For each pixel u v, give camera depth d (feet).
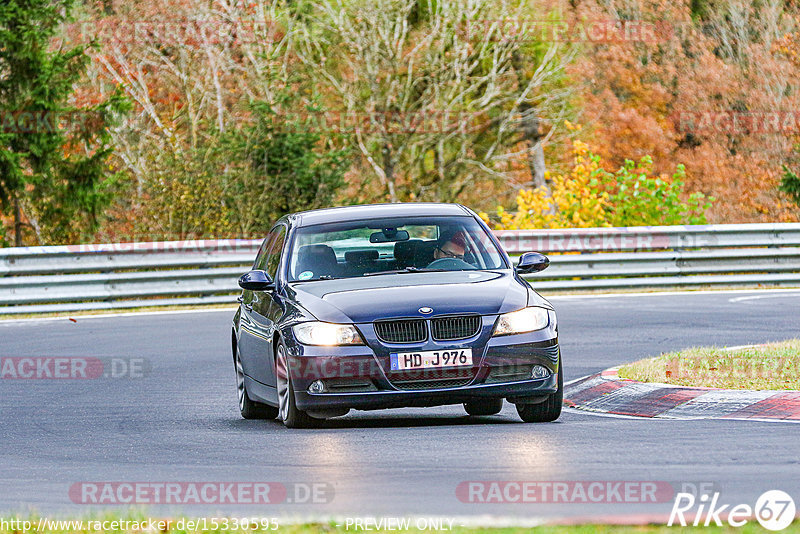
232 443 110.93
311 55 487.61
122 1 502.79
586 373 155.43
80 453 109.50
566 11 519.19
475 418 128.16
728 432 106.63
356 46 483.51
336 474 91.40
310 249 129.59
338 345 113.50
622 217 344.69
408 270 126.11
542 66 497.46
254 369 130.52
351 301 116.57
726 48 604.08
